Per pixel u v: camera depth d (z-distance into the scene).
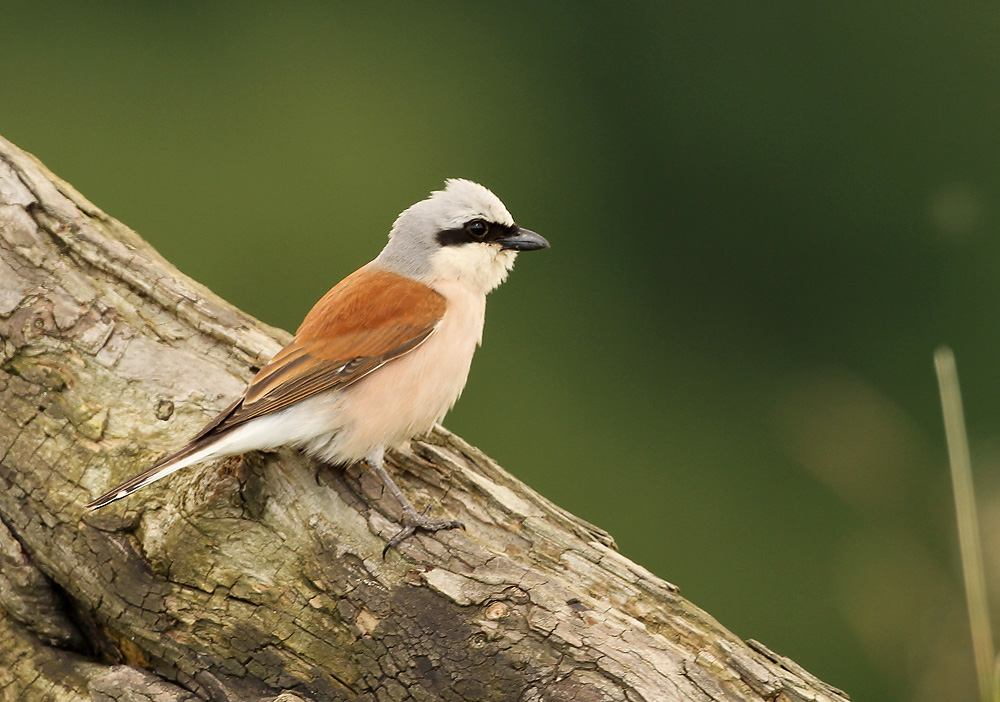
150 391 9.30
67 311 9.64
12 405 9.11
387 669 8.18
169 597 8.41
